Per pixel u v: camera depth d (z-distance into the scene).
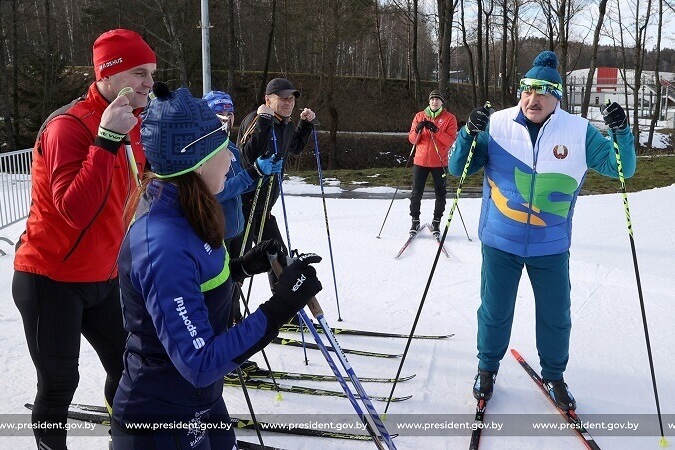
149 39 24.91
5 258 5.59
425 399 3.10
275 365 3.47
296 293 1.52
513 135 2.86
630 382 3.27
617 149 2.65
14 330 3.82
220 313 1.67
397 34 32.81
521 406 3.04
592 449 2.64
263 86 24.05
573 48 38.72
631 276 5.00
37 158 2.13
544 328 2.97
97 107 2.19
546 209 2.83
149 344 1.60
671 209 7.70
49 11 23.48
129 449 1.66
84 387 3.10
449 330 4.02
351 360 3.55
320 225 7.09
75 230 2.11
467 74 44.97
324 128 28.53
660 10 24.88
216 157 1.57
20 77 24.03
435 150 6.41
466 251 5.99
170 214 1.53
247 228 3.27
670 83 36.44
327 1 22.45
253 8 26.73
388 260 5.73
